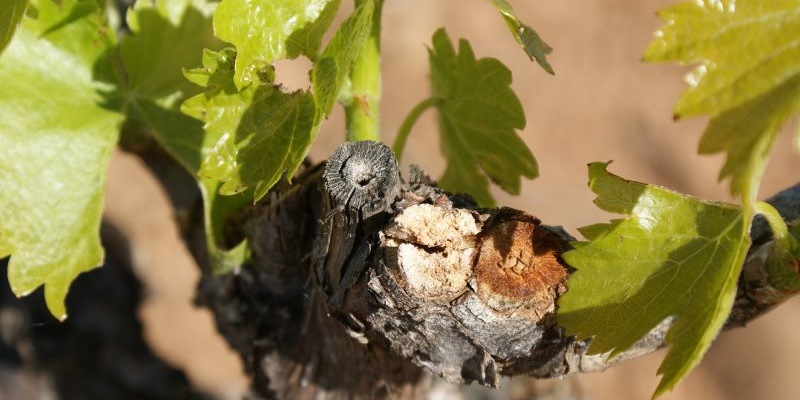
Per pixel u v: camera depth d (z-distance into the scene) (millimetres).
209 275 427
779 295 339
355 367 399
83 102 381
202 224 427
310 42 340
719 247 322
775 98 302
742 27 306
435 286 327
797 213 350
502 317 331
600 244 328
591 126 927
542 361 347
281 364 420
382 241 330
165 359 571
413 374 397
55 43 377
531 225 333
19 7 330
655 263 327
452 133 385
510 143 373
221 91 340
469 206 341
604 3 1012
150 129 385
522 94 933
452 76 378
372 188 332
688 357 321
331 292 354
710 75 306
